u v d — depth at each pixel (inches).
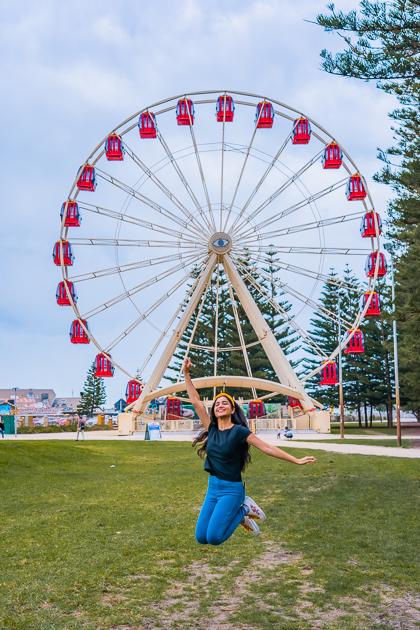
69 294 1551.4
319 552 321.7
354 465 741.9
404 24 532.4
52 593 247.6
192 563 303.0
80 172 1513.3
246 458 218.4
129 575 278.7
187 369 237.6
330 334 2827.3
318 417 1899.6
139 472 729.6
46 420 2541.8
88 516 424.2
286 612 229.6
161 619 221.9
